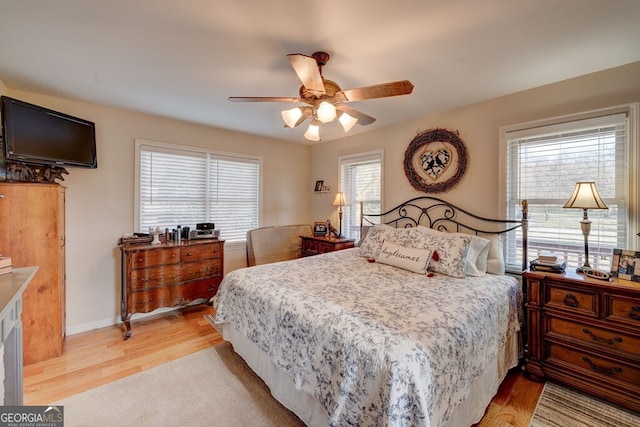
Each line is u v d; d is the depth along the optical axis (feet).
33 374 6.93
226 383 6.67
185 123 11.60
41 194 7.54
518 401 6.02
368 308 5.31
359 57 6.39
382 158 12.14
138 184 10.44
